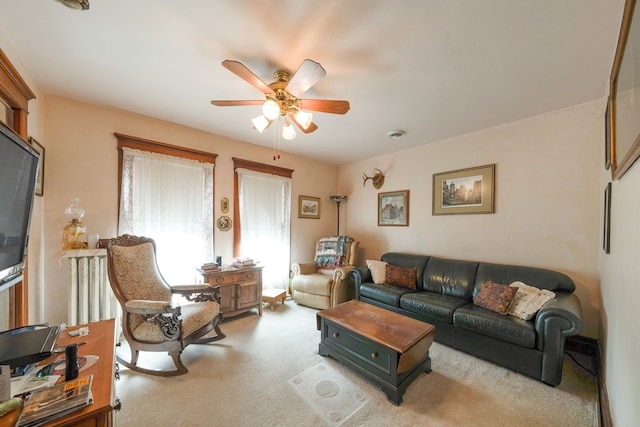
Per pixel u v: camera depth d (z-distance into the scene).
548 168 2.69
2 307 1.75
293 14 1.43
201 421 1.56
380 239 4.38
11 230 1.20
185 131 3.18
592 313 2.41
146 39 1.65
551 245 2.67
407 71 1.96
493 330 2.18
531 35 1.56
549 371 1.91
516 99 2.40
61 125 2.42
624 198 1.33
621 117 1.32
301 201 4.50
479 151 3.21
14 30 1.56
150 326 2.06
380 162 4.41
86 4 1.11
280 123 3.06
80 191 2.51
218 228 3.47
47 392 0.88
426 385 1.92
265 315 3.38
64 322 2.39
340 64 1.88
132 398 1.75
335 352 2.20
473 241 3.26
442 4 1.34
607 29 1.49
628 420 1.07
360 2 1.35
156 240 2.93
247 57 1.82
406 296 2.93
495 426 1.55
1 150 1.07
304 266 4.13
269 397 1.78
